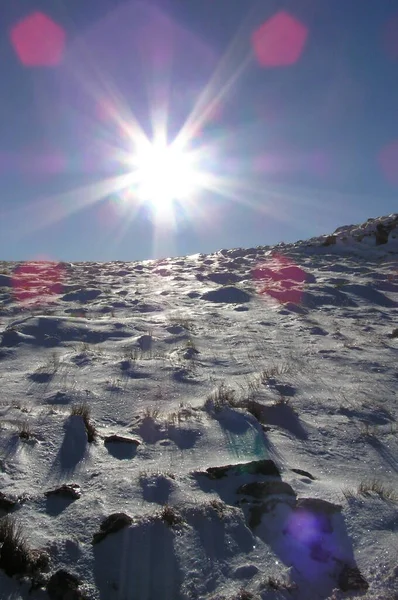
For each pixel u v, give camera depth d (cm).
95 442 599
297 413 723
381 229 2575
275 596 394
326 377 889
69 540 429
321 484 538
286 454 604
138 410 706
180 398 757
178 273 2070
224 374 880
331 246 2555
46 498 484
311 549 446
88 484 514
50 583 387
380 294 1620
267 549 444
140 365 891
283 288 1683
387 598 392
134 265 2405
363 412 748
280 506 486
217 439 615
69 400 723
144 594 393
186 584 402
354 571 425
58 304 1413
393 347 1090
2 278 1809
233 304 1503
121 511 466
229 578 412
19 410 661
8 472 519
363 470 593
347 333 1211
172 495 493
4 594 381
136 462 562
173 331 1154
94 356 938
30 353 959
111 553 423
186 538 441
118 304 1434
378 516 491
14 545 409
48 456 555
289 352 1029
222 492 513
